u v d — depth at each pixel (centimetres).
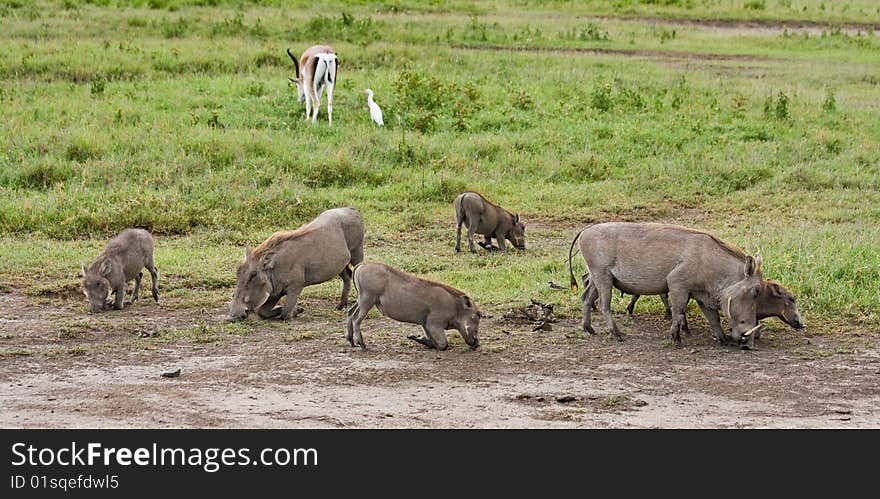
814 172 2553
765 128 2917
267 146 2525
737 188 2508
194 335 1469
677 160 2633
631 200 2372
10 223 2033
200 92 3042
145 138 2544
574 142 2766
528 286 1730
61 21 3872
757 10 5203
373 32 3994
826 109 3123
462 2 4972
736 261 1432
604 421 1134
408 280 1399
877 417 1161
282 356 1378
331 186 2395
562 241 2106
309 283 1573
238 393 1220
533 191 2419
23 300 1638
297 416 1136
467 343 1414
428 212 2253
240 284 1541
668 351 1420
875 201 2398
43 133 2542
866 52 4334
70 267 1789
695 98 3238
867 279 1678
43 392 1212
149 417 1123
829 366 1354
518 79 3394
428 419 1134
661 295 1577
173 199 2162
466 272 1833
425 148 2617
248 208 2158
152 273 1653
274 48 3588
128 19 3953
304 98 2944
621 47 4181
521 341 1455
